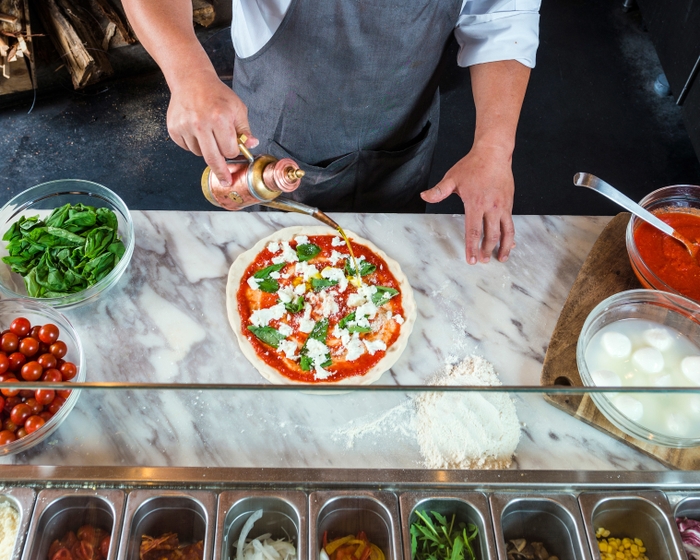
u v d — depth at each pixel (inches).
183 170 131.1
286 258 69.1
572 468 57.2
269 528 52.0
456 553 49.4
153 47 57.1
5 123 134.2
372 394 58.6
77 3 131.5
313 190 85.5
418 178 90.7
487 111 73.9
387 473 51.4
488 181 70.5
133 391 57.9
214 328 65.1
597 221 76.5
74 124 135.3
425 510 50.9
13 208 70.0
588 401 58.9
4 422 54.4
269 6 68.9
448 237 73.5
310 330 64.1
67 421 56.6
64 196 71.9
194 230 72.3
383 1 65.7
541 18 160.6
